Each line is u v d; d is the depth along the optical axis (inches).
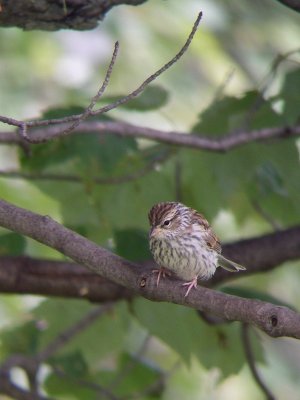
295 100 471.5
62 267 435.5
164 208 414.9
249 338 486.6
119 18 719.1
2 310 632.4
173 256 408.8
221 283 469.7
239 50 727.1
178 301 321.7
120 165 490.0
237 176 482.9
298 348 756.6
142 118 706.2
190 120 715.4
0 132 443.2
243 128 462.0
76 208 487.8
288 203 509.7
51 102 714.8
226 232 645.9
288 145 476.1
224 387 677.9
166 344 463.8
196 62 735.7
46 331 512.7
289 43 729.0
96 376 552.7
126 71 718.5
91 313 511.5
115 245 459.5
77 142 472.4
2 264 429.7
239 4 719.1
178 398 658.2
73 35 723.4
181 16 687.7
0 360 540.7
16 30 704.4
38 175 472.1
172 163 496.1
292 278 677.3
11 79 714.2
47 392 547.2
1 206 336.5
